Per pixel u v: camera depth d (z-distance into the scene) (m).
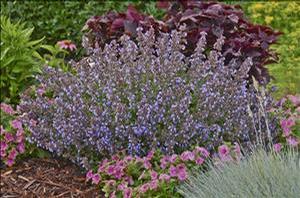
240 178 4.18
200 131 4.96
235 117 5.05
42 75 5.36
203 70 5.10
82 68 5.21
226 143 4.88
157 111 4.89
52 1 8.12
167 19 6.43
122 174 4.80
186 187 4.57
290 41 7.08
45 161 5.45
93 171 5.07
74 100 5.07
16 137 5.47
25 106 5.37
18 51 6.55
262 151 4.45
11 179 5.27
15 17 7.96
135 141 4.88
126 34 5.80
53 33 7.87
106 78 5.13
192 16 5.86
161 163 4.77
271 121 5.15
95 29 6.09
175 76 5.11
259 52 5.84
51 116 5.34
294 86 5.92
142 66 5.07
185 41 5.29
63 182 5.15
